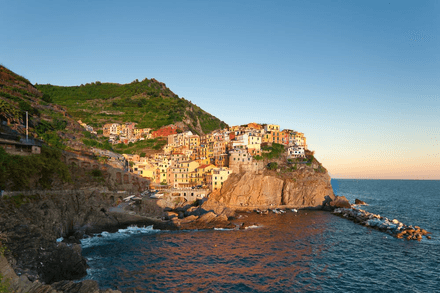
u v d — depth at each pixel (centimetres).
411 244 8094
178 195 13400
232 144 16038
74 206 8656
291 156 17125
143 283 5281
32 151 8212
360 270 6156
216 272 5888
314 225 10394
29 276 4588
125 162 13762
